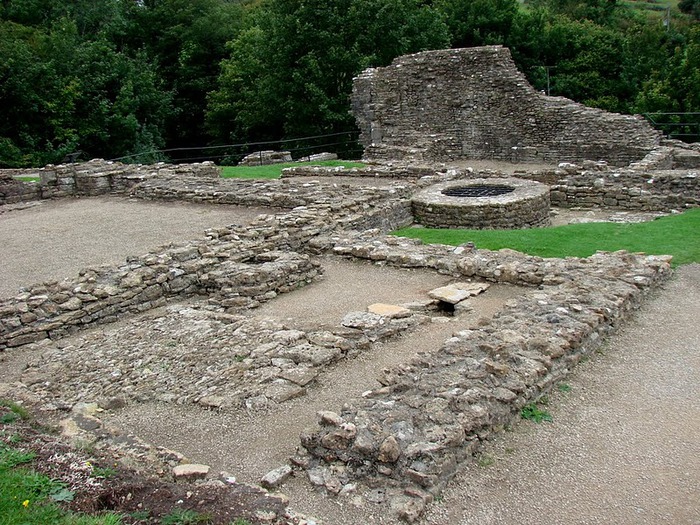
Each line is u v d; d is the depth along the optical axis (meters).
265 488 5.20
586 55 50.03
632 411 6.34
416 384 6.16
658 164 20.89
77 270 12.12
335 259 12.69
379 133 31.97
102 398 6.97
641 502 4.96
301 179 21.22
